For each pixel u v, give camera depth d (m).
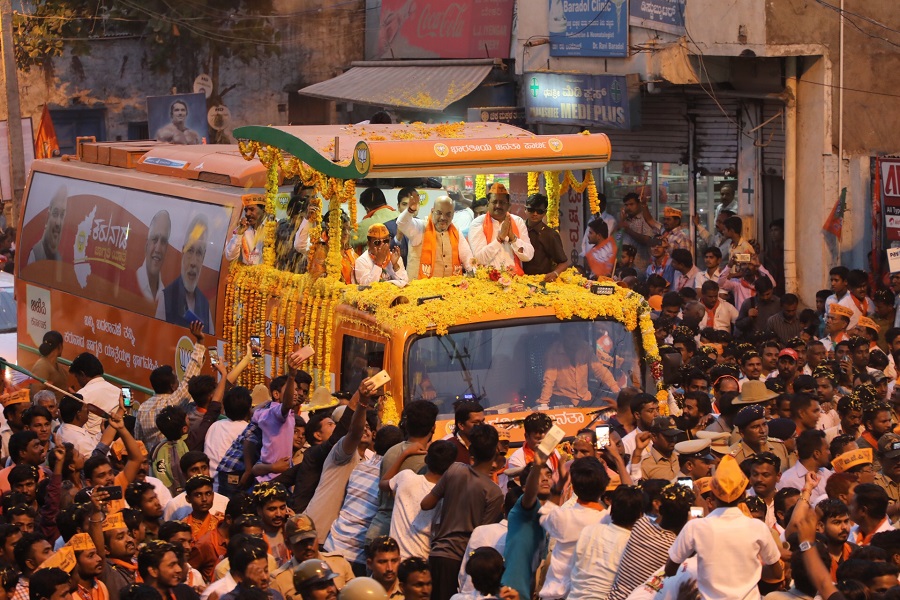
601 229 22.89
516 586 10.09
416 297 14.13
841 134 21.88
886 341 18.36
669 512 9.68
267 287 16.08
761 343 18.05
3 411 16.11
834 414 15.20
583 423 14.14
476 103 29.00
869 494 10.92
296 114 35.78
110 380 19.66
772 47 21.53
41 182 21.69
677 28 22.53
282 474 13.01
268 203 16.23
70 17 37.59
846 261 21.98
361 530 11.69
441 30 29.58
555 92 25.09
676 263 21.95
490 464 11.00
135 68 37.31
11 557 11.12
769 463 11.39
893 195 20.41
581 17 24.36
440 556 10.73
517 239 15.61
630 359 14.78
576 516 10.05
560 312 14.33
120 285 19.34
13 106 32.44
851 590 8.95
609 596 9.59
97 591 10.34
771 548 9.30
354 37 35.16
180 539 10.77
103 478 12.34
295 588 9.51
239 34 36.06
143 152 20.70
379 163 14.29
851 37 21.80
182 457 12.62
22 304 21.92
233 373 15.29
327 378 14.74
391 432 12.22
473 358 14.01
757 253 23.28
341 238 15.31
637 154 25.19
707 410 14.24
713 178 24.05
